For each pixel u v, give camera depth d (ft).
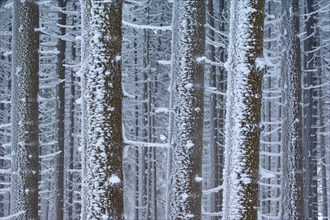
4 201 70.44
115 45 21.21
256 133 22.80
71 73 63.72
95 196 20.49
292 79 40.01
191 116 28.07
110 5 21.16
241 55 22.97
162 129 80.89
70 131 64.44
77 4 59.57
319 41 63.82
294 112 39.70
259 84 23.03
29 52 29.94
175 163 28.14
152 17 71.97
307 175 53.72
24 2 29.91
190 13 28.63
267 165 77.92
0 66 62.49
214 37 58.85
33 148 29.94
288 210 39.06
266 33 66.39
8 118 65.57
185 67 28.40
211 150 60.75
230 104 23.34
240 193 22.44
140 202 75.25
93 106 20.83
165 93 77.92
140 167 78.02
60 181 51.26
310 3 55.72
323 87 74.08
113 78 21.03
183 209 27.53
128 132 76.43
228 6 62.85
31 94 29.96
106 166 20.58
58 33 52.26
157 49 75.10
